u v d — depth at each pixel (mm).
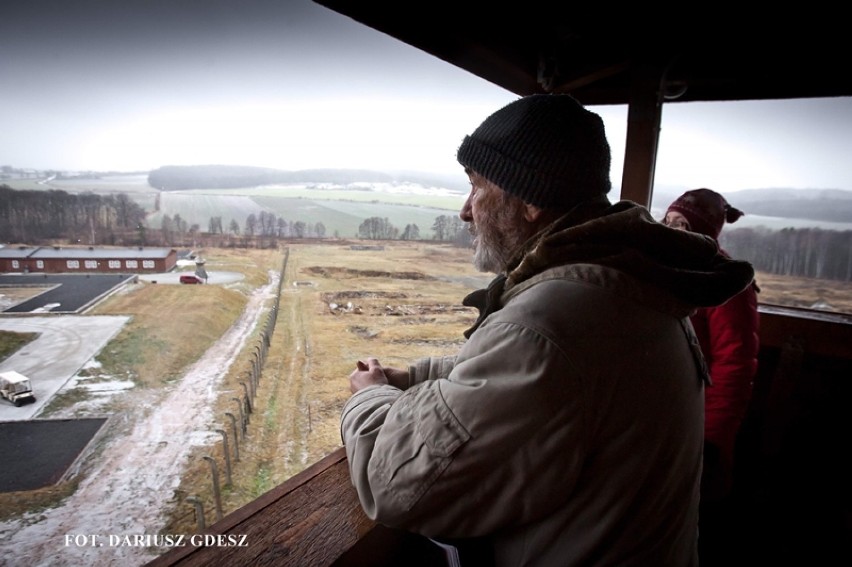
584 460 620
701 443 758
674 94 2469
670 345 688
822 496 2367
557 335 611
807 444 2504
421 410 689
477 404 622
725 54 2338
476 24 2027
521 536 687
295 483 1079
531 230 822
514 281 776
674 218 1887
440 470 645
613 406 616
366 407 861
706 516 2270
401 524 703
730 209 1968
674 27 2271
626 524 634
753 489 2455
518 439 604
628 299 652
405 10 1715
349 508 995
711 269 742
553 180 736
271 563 830
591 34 2377
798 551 2037
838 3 2074
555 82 2570
